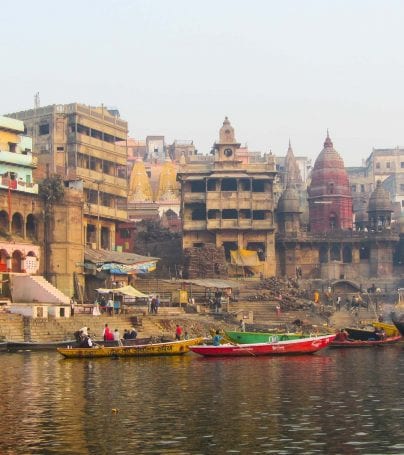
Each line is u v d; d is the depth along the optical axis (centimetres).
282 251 12169
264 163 11619
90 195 10569
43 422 3023
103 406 3394
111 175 11162
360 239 12319
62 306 7444
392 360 5594
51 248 8831
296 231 12162
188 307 8856
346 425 2938
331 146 13562
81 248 9100
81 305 7888
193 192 11675
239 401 3528
